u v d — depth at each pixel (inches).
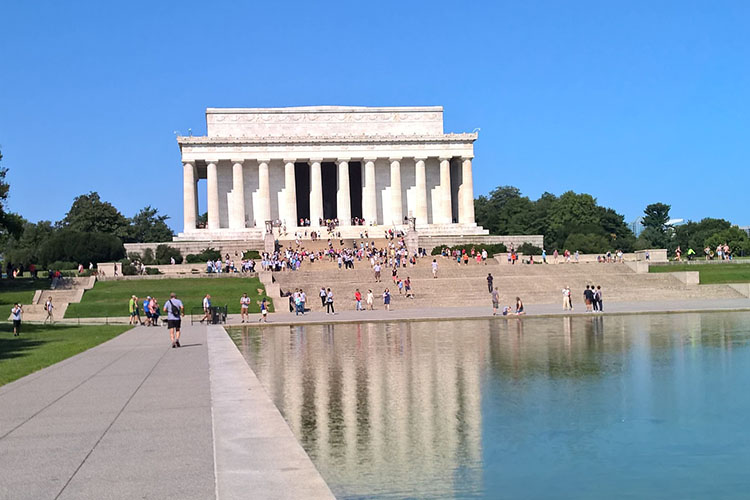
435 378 1039.6
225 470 508.1
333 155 4827.8
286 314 2647.6
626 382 984.3
